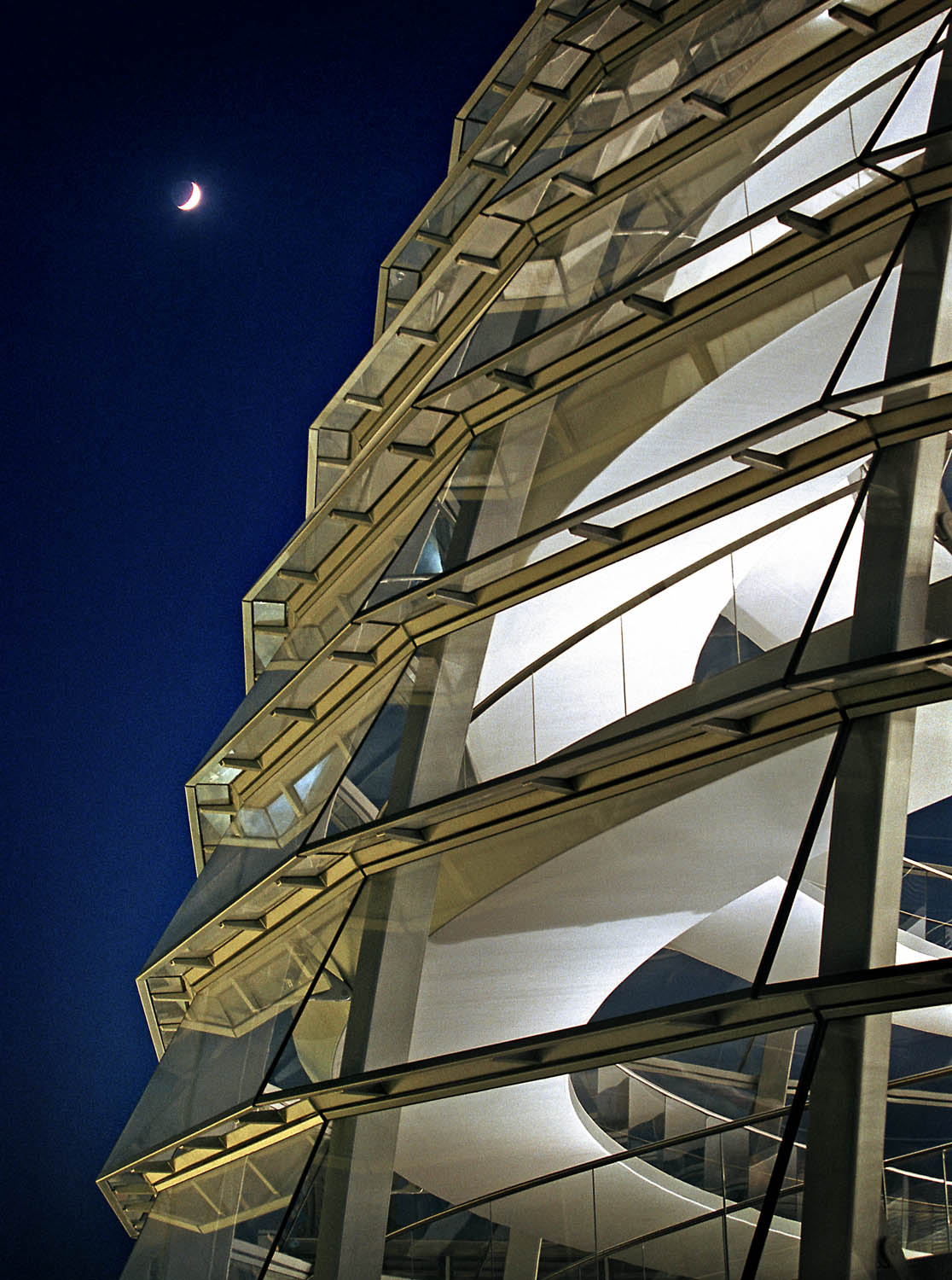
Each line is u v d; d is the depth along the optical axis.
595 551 8.48
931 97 7.50
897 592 6.24
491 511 9.66
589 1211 9.89
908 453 6.65
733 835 7.13
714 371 8.40
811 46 8.99
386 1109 8.05
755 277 8.43
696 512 7.82
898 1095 8.66
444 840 8.79
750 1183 9.59
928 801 6.18
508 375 9.99
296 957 9.55
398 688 9.67
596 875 8.07
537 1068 7.20
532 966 8.04
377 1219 7.84
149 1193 11.85
